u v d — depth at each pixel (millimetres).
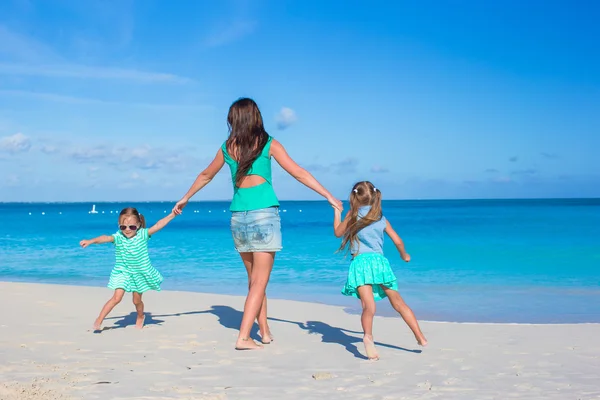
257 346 5227
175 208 6074
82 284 11695
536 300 9383
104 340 5559
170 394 3674
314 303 8648
